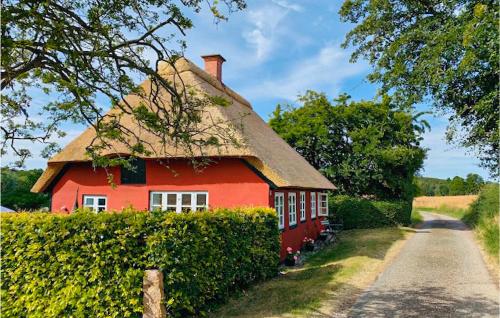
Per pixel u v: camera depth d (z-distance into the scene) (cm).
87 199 1468
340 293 846
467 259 1276
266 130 2033
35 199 2525
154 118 703
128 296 625
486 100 920
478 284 938
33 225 659
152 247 642
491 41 792
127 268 643
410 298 816
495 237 1407
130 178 1419
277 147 1816
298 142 2822
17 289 670
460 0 931
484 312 723
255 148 1314
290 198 1591
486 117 961
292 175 1475
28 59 612
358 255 1359
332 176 2764
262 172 1248
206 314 721
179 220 678
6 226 679
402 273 1062
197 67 1716
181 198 1344
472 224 2477
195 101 748
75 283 632
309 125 2838
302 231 1706
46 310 641
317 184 1831
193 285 699
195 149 1230
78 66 607
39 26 554
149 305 621
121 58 632
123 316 626
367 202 2578
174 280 649
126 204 1366
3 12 500
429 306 760
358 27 1216
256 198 1257
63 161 1437
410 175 2814
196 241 705
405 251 1452
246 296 841
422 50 1029
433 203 5547
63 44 573
